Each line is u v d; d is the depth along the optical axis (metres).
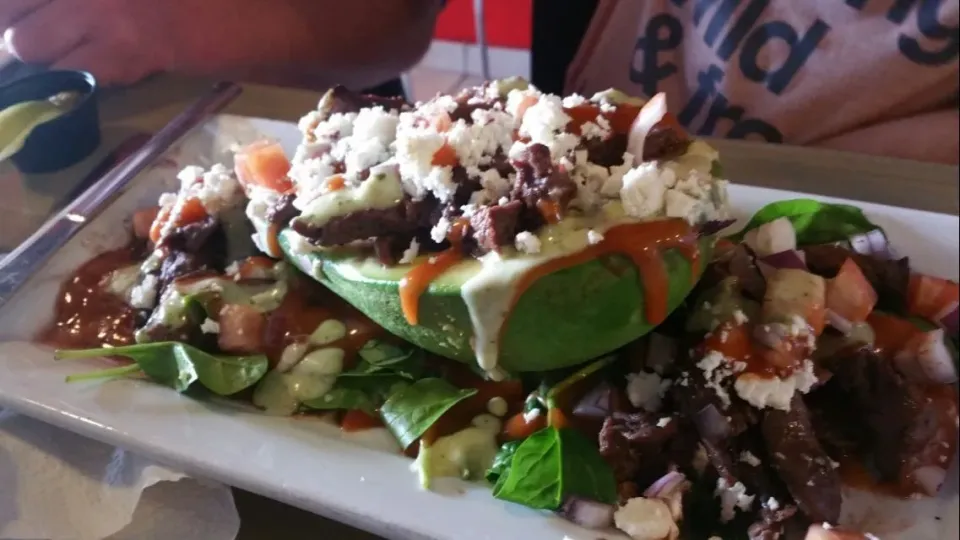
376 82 0.52
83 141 0.32
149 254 0.30
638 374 0.24
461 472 0.22
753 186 0.33
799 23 0.45
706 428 0.23
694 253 0.23
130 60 0.38
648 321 0.23
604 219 0.22
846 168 0.35
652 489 0.22
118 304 0.28
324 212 0.23
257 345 0.26
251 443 0.23
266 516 0.23
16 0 0.34
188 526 0.22
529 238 0.21
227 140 0.34
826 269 0.28
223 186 0.29
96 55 0.37
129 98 0.38
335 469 0.22
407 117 0.26
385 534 0.21
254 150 0.29
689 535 0.22
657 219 0.22
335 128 0.27
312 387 0.25
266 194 0.27
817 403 0.26
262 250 0.27
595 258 0.21
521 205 0.22
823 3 0.44
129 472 0.23
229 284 0.27
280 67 0.45
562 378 0.24
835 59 0.44
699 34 0.48
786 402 0.23
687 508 0.22
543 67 0.56
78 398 0.24
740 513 0.22
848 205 0.30
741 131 0.47
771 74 0.46
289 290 0.27
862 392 0.25
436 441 0.23
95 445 0.24
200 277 0.27
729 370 0.23
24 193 0.30
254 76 0.43
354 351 0.26
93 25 0.36
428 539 0.20
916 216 0.30
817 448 0.23
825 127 0.45
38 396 0.24
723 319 0.24
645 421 0.23
